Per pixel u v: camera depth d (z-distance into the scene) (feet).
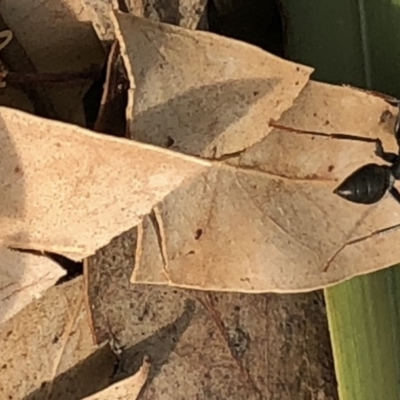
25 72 0.18
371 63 0.17
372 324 0.18
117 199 0.16
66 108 0.18
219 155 0.17
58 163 0.16
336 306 0.18
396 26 0.17
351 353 0.18
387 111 0.17
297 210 0.17
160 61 0.16
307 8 0.18
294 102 0.17
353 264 0.18
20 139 0.16
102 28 0.18
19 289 0.17
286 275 0.17
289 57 0.18
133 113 0.16
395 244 0.18
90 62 0.18
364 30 0.17
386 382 0.18
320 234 0.17
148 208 0.16
